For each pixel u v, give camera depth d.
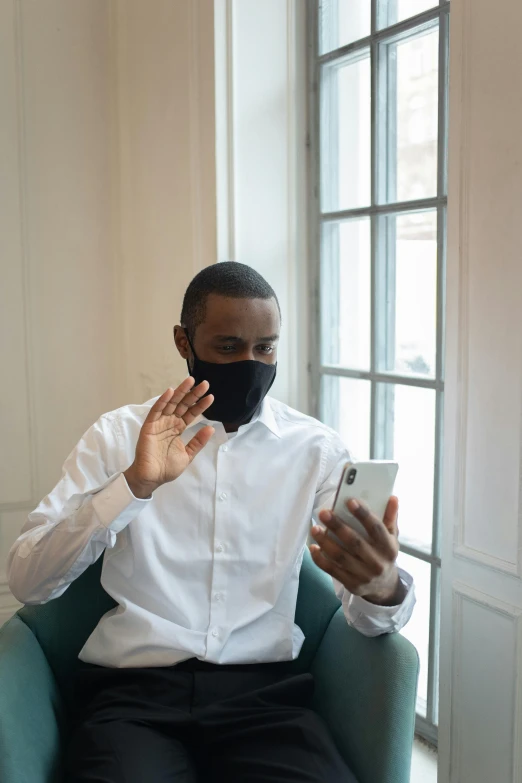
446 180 1.79
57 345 2.67
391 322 2.02
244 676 1.42
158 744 1.28
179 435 1.32
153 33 2.43
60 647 1.51
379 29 1.97
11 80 2.53
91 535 1.31
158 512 1.48
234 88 2.14
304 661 1.56
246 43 2.15
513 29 1.39
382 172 2.00
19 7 2.51
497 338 1.47
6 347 2.60
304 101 2.23
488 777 1.55
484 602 1.53
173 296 2.43
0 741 1.18
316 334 2.28
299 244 2.27
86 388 2.73
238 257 2.20
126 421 1.54
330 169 2.20
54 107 2.59
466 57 1.50
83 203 2.67
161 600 1.45
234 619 1.45
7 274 2.58
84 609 1.55
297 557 1.51
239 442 1.52
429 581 1.92
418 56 1.86
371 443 2.07
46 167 2.60
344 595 1.37
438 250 1.82
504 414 1.46
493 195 1.46
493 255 1.47
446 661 1.64
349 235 2.14
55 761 1.31
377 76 1.97
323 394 2.28
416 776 1.83
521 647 1.45
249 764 1.27
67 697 1.52
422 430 1.92
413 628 1.99
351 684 1.37
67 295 2.67
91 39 2.62
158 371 2.55
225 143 2.16
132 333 2.72
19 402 2.63
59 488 1.45
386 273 2.02
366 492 1.19
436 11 1.78
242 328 1.41
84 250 2.68
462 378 1.56
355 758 1.33
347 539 1.18
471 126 1.50
